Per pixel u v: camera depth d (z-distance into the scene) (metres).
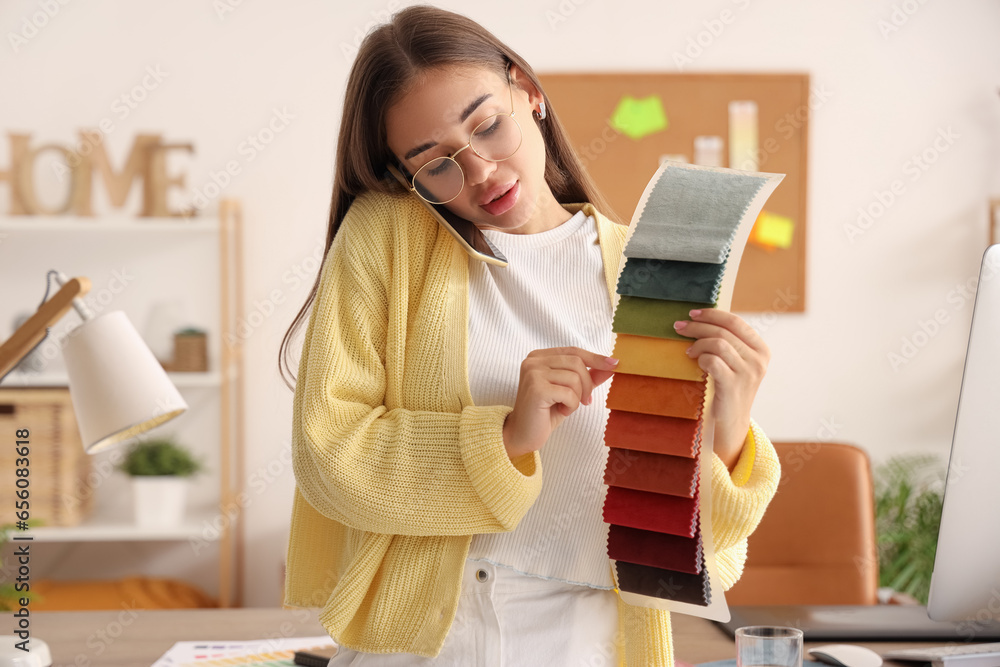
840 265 3.03
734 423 0.80
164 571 2.99
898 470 2.96
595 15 3.00
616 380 0.79
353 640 0.86
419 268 0.89
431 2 2.99
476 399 0.86
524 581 0.86
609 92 2.98
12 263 2.95
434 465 0.79
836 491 1.86
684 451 0.76
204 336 2.81
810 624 1.29
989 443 1.00
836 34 3.01
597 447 0.87
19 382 2.70
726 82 2.99
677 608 0.83
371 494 0.78
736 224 0.78
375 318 0.87
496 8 2.99
